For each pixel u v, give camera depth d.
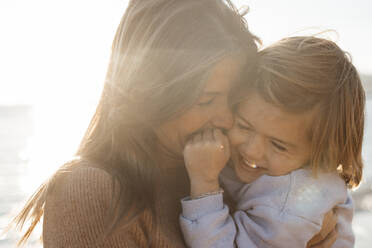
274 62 1.66
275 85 1.61
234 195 1.96
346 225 1.94
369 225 7.53
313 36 1.79
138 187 1.43
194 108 1.54
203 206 1.61
